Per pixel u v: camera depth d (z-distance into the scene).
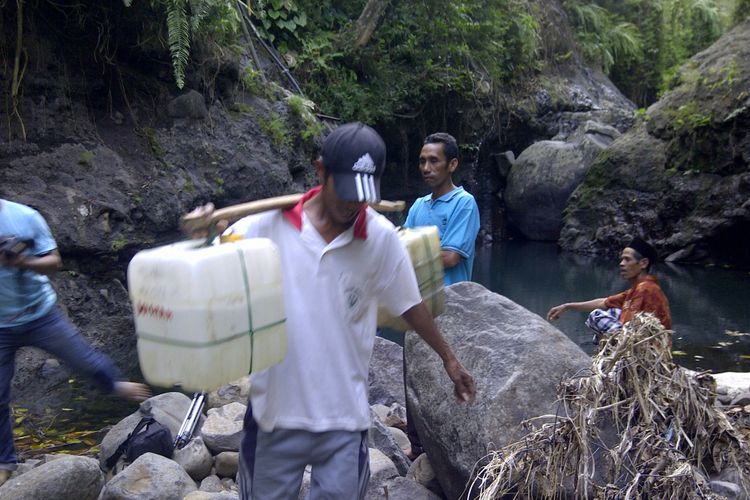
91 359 3.71
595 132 16.12
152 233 8.09
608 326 4.87
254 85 10.00
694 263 12.97
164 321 2.18
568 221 14.73
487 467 3.13
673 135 13.79
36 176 7.44
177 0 7.68
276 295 2.34
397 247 2.61
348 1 13.04
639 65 21.03
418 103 13.84
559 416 3.29
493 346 3.58
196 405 4.59
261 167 9.40
